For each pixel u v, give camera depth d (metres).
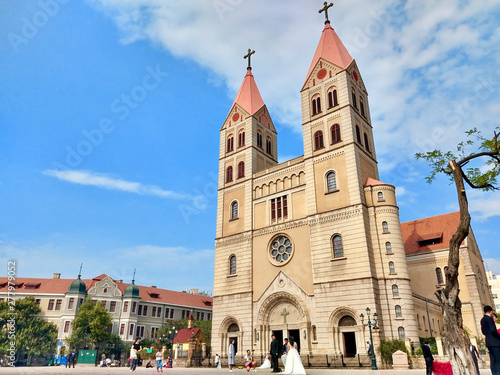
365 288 41.56
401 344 37.56
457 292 19.22
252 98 67.31
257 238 54.50
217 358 46.03
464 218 20.34
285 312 47.88
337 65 54.59
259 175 58.53
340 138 50.59
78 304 87.38
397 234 44.19
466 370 17.58
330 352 41.53
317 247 47.12
